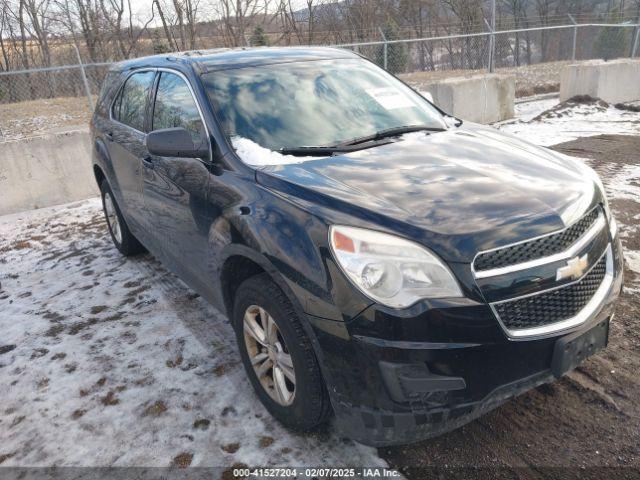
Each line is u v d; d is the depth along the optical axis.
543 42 18.62
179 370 3.29
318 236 2.22
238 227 2.60
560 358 2.16
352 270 2.10
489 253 2.09
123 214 4.77
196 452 2.60
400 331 2.02
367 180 2.52
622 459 2.35
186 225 3.26
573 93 12.26
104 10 28.34
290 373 2.49
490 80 10.85
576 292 2.25
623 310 3.49
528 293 2.11
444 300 2.02
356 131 3.21
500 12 29.86
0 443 2.81
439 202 2.30
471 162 2.74
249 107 3.17
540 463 2.37
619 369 2.93
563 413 2.65
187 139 2.94
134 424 2.84
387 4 31.00
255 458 2.52
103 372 3.34
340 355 2.13
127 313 4.09
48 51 28.91
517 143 3.15
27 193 7.34
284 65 3.60
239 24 28.42
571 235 2.27
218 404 2.94
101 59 28.62
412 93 3.88
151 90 3.96
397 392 2.06
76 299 4.43
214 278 3.07
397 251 2.09
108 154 4.60
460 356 2.03
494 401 2.13
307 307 2.20
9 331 3.98
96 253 5.50
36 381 3.32
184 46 28.80
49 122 11.43
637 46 16.75
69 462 2.62
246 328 2.74
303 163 2.75
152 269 4.91
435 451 2.48
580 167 2.85
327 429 2.66
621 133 9.09
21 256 5.61
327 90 3.46
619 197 5.65
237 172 2.79
